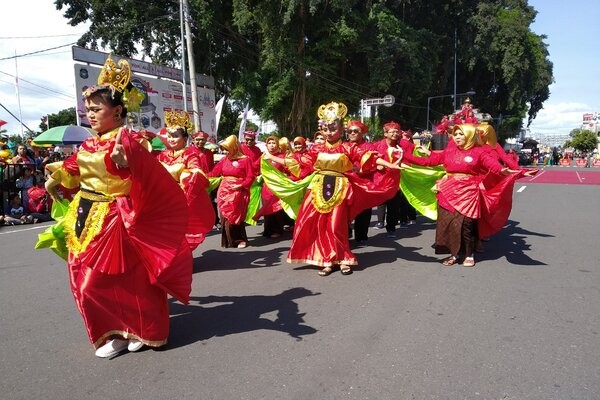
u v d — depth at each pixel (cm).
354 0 2239
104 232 320
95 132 342
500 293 471
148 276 335
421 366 317
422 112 3962
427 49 2916
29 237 845
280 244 754
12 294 499
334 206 543
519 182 2039
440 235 588
